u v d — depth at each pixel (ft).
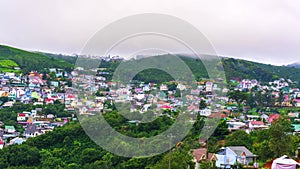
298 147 117.50
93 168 132.05
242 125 206.59
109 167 128.36
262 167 108.58
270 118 259.19
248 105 328.90
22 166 146.20
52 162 146.41
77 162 143.13
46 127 277.85
